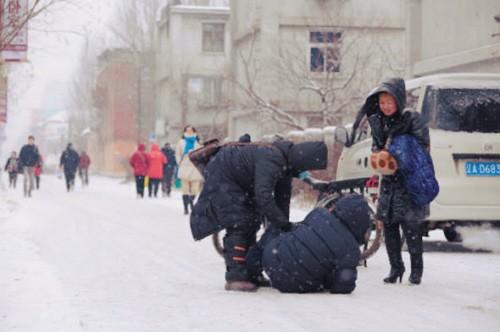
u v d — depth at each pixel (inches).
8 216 908.0
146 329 301.9
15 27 908.0
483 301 362.3
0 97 1405.0
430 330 298.2
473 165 548.4
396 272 419.2
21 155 1457.9
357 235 385.7
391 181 410.0
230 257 397.1
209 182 397.1
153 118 3090.6
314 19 1676.9
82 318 322.7
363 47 1659.7
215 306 350.0
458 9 906.7
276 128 1553.9
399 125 405.4
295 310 339.9
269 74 1673.2
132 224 832.3
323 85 1557.6
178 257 536.7
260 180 384.5
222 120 2630.4
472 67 872.3
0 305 349.4
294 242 380.5
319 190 452.1
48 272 455.5
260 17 1689.2
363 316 326.0
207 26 2709.2
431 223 562.3
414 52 984.3
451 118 554.9
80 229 764.0
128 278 438.0
